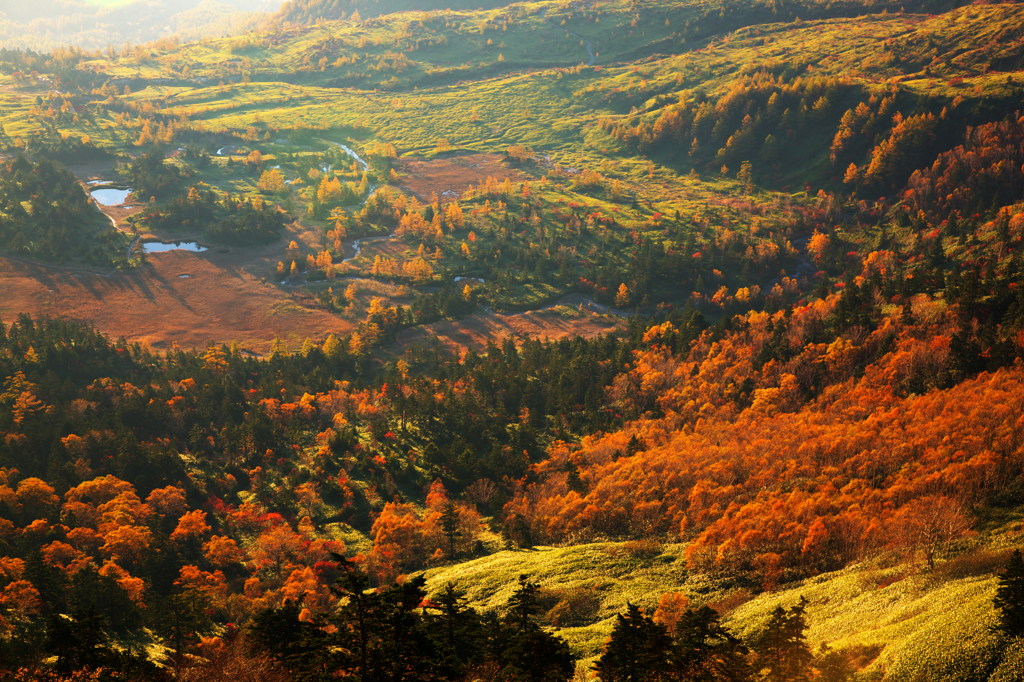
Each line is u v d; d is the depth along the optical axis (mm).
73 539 128375
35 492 141125
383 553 126688
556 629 89750
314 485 161000
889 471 114500
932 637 62094
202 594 108125
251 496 161000
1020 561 60125
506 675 62062
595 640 84375
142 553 127188
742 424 155625
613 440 165125
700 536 107750
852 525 98500
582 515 129625
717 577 98438
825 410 154250
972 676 56719
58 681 66562
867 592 80625
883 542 93125
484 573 112062
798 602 83375
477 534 136125
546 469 160000
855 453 124438
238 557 134875
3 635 89062
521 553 122375
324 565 129125
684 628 68938
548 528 131125
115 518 134750
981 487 99438
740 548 101375
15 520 133875
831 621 76312
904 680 59125
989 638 59094
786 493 116375
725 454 138250
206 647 96125
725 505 120125
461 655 68375
